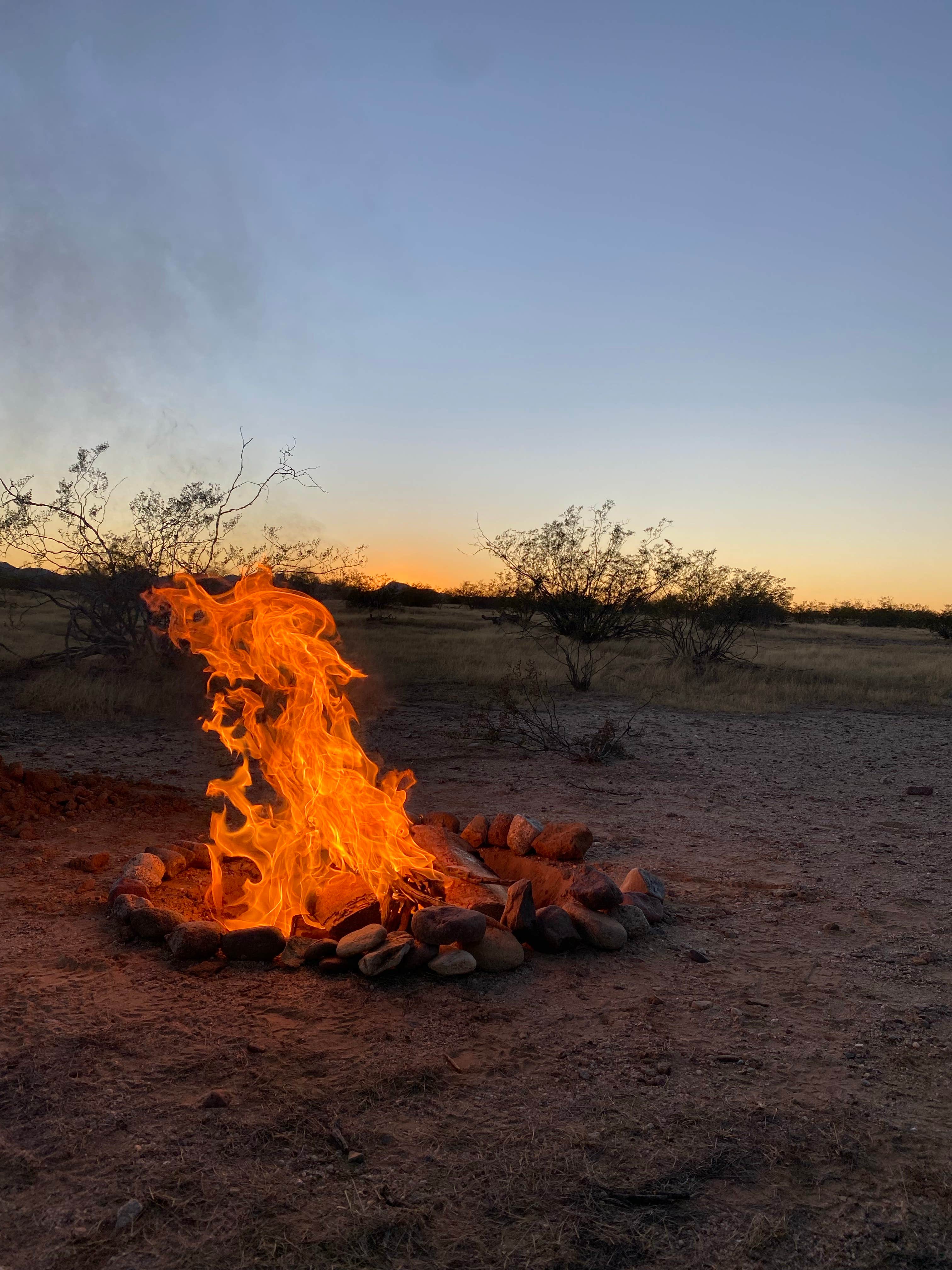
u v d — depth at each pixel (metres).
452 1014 3.74
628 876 5.38
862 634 43.38
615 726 10.39
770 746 11.64
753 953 4.57
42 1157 2.66
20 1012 3.60
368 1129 2.86
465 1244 2.35
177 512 15.05
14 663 15.51
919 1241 2.42
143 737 10.45
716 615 22.23
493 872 5.77
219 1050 3.35
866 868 6.18
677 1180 2.65
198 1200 2.49
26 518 14.24
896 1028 3.72
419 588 57.19
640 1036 3.59
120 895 4.74
